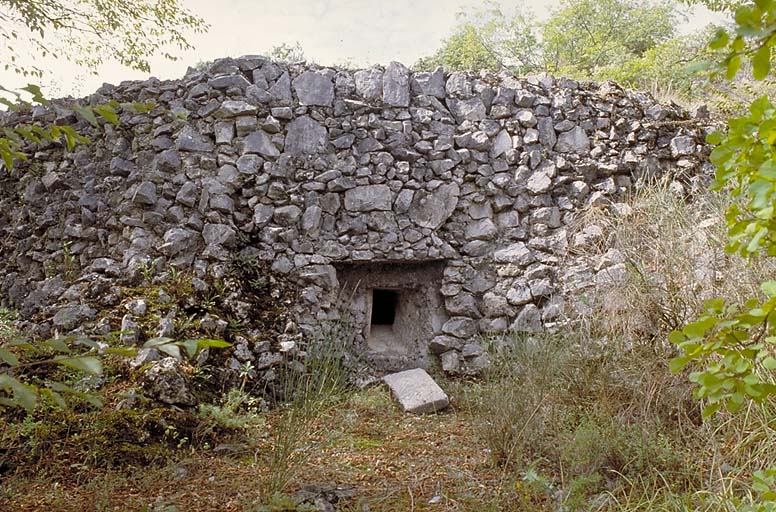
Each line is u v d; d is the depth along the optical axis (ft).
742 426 10.03
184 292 16.03
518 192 18.99
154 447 11.40
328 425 13.74
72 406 11.62
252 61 18.95
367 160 18.58
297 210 18.02
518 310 17.94
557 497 9.86
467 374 17.62
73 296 16.20
